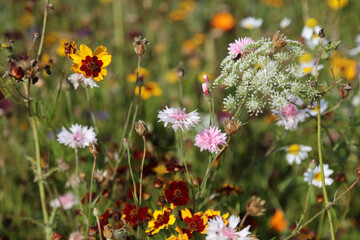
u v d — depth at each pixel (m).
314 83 0.96
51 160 1.16
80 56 0.98
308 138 1.22
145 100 1.38
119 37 1.73
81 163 1.16
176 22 2.06
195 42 1.79
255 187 1.19
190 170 1.07
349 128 1.07
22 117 1.28
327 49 0.96
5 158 1.26
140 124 0.96
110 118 1.35
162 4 2.09
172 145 1.19
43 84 1.21
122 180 1.10
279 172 1.22
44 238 1.17
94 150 1.00
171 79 1.50
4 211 1.21
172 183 0.99
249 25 1.30
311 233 1.08
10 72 0.99
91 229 0.98
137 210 0.98
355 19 1.52
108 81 1.42
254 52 0.96
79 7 2.14
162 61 1.70
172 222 0.97
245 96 0.96
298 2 1.74
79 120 1.30
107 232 0.95
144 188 1.08
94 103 1.39
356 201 1.14
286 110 1.04
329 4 1.51
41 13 1.74
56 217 1.07
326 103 1.07
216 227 0.95
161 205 0.99
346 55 1.32
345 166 1.17
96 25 1.98
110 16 2.08
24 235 1.17
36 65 1.00
